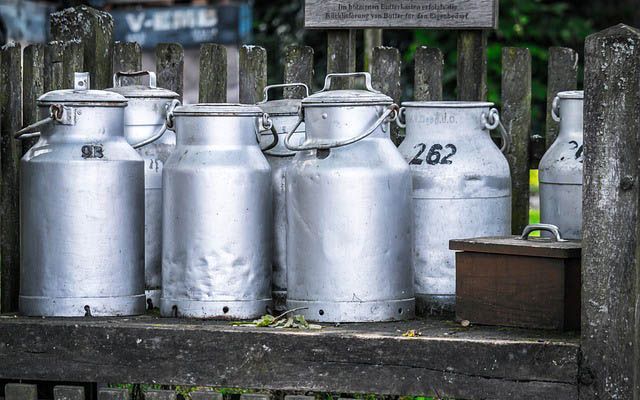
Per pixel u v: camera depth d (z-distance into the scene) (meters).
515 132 5.25
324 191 4.35
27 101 5.26
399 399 4.71
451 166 4.68
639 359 3.87
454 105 4.73
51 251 4.55
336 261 4.36
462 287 4.35
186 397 4.94
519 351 3.94
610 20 12.43
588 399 3.87
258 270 4.56
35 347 4.42
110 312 4.59
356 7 5.40
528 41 11.27
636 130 3.77
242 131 4.54
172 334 4.29
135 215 4.65
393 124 5.29
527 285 4.19
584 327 3.88
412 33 11.42
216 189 4.48
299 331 4.19
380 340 4.08
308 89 5.01
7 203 5.16
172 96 4.93
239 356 4.22
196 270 4.51
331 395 4.77
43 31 11.03
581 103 4.77
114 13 10.90
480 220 4.71
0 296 5.16
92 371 4.37
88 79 4.67
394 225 4.42
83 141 4.56
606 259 3.83
